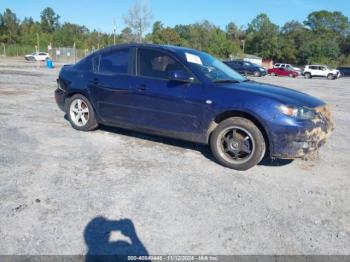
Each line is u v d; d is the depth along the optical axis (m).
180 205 3.67
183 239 3.07
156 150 5.48
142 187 4.07
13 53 62.16
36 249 2.85
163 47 5.43
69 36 89.81
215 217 3.46
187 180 4.33
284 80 31.95
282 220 3.46
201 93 4.85
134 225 3.25
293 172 4.80
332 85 26.81
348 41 94.50
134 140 6.00
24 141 5.69
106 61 6.00
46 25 110.56
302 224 3.41
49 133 6.26
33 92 11.62
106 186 4.06
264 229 3.28
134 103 5.48
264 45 94.12
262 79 32.09
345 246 3.08
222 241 3.06
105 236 3.06
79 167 4.63
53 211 3.45
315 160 5.36
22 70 23.73
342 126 8.24
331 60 83.81
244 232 3.22
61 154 5.12
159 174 4.49
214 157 5.09
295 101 4.57
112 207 3.56
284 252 2.95
